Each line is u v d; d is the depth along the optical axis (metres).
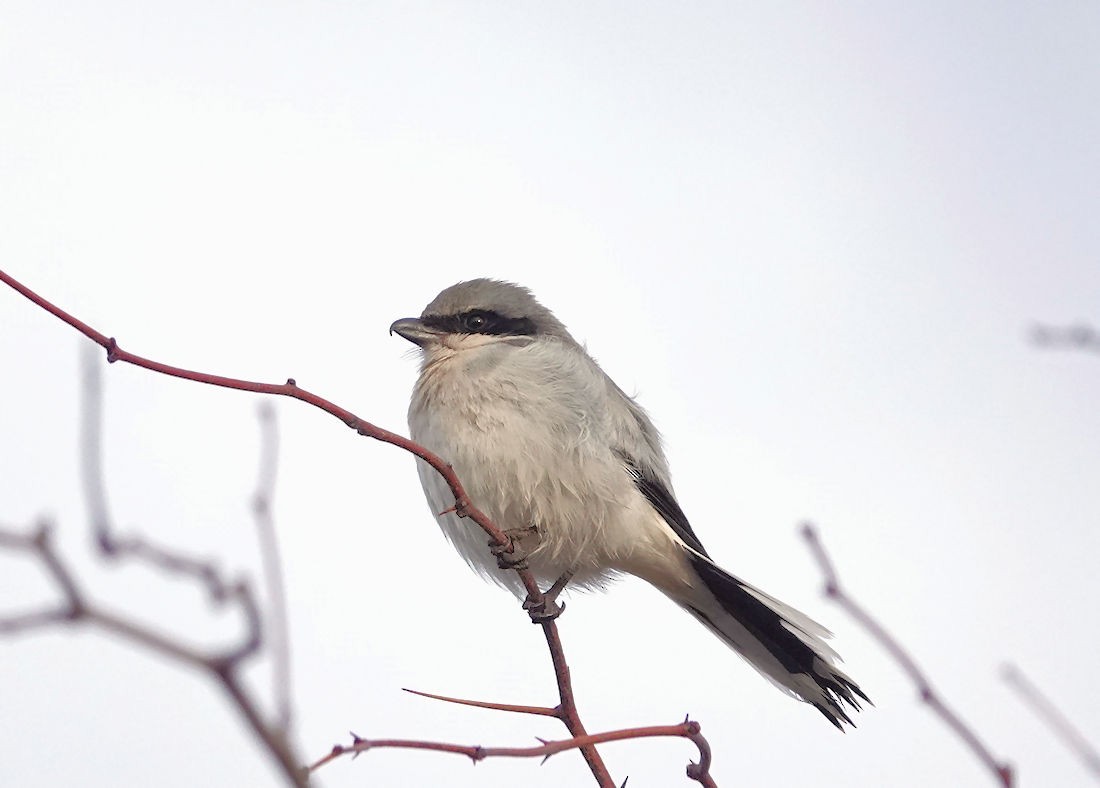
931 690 5.39
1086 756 5.30
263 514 4.73
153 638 2.92
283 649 3.81
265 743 3.13
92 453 3.67
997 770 5.30
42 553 2.84
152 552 3.56
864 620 5.65
